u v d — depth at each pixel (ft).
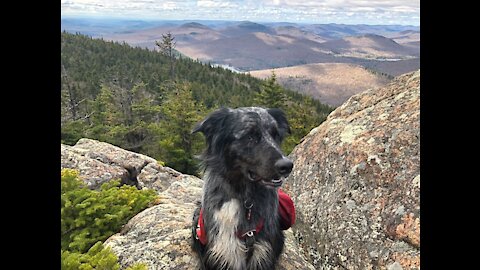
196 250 3.33
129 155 8.05
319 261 3.84
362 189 3.83
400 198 3.47
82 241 3.96
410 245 3.22
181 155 18.34
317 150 4.72
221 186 3.00
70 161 6.69
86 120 29.43
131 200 4.67
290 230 4.32
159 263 3.34
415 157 3.62
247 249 3.02
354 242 3.58
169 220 4.09
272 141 2.86
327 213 4.00
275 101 25.54
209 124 3.06
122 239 3.88
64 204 4.17
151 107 26.94
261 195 3.02
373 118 4.43
